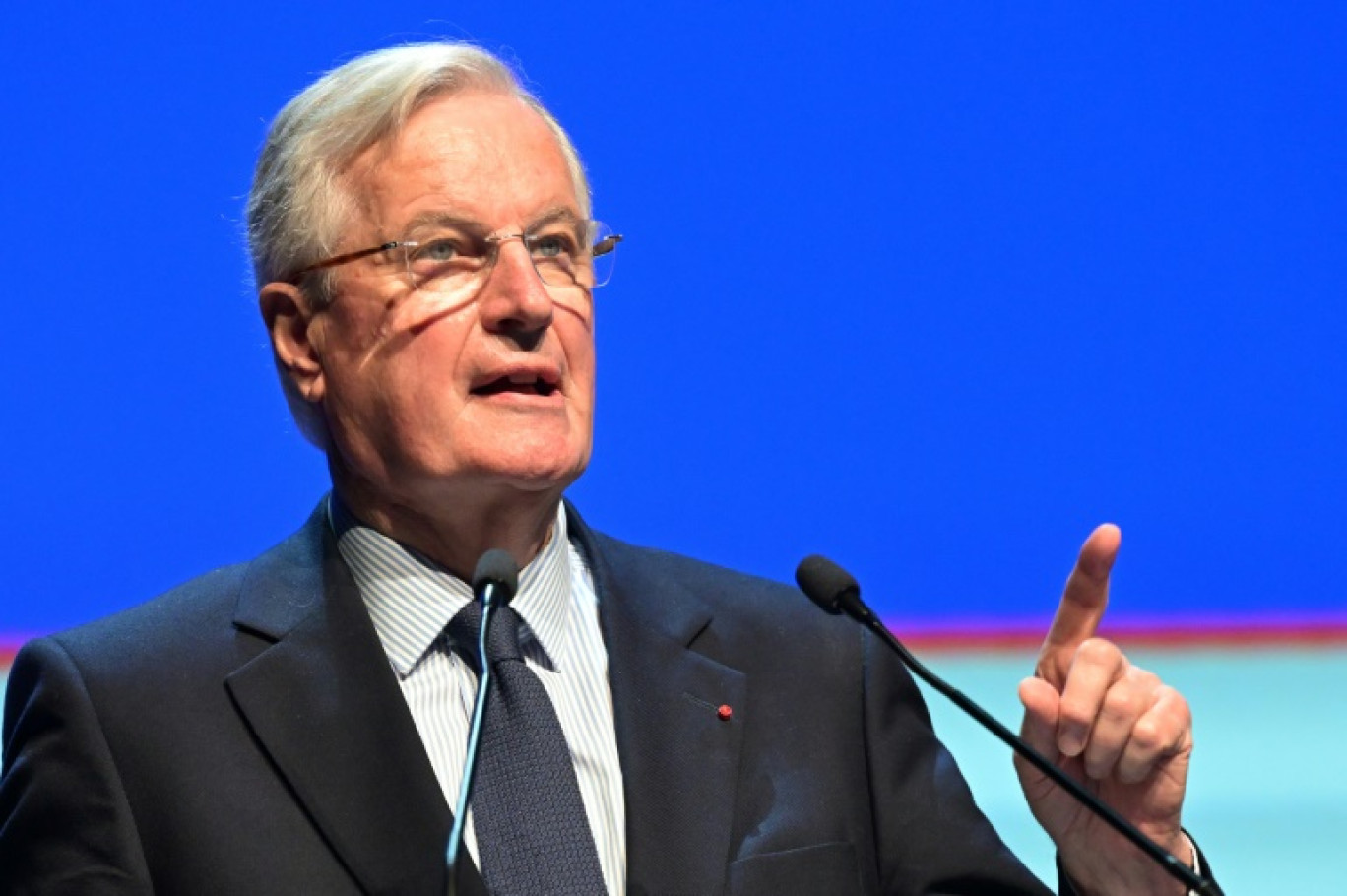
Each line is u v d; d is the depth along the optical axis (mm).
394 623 5207
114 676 5008
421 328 5074
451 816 4836
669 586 5621
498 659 5094
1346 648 11867
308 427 5535
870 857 5195
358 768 4883
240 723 4949
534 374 5133
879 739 5379
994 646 11375
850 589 4711
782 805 5102
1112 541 4738
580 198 5566
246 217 5574
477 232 5141
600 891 4785
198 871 4715
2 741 5191
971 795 5469
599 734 5164
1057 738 4703
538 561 5320
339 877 4738
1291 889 8578
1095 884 4992
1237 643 11812
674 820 4984
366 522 5336
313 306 5328
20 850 4887
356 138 5238
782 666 5453
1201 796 9641
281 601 5254
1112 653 4723
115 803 4816
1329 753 10141
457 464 5020
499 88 5387
